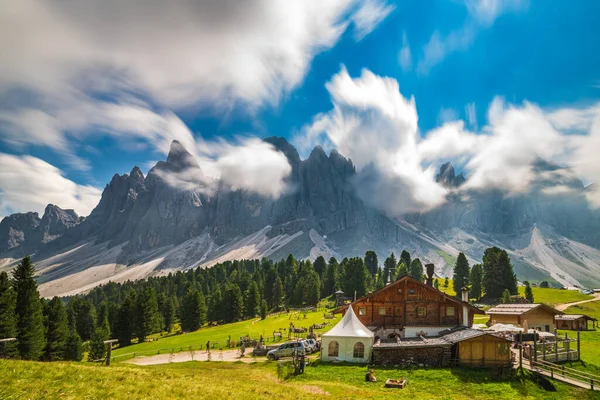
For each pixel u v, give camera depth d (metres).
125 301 134.62
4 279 78.94
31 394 22.16
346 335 52.00
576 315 86.25
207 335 106.62
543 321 75.69
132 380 27.20
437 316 60.22
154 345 100.69
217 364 55.19
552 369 41.00
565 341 48.78
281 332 87.50
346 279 172.62
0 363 25.77
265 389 31.77
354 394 34.41
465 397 35.59
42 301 107.62
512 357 46.50
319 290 173.00
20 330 83.25
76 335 101.62
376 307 62.94
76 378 25.59
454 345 47.56
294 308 166.50
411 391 37.12
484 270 167.25
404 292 61.66
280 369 44.78
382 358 49.41
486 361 45.09
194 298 142.75
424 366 46.72
